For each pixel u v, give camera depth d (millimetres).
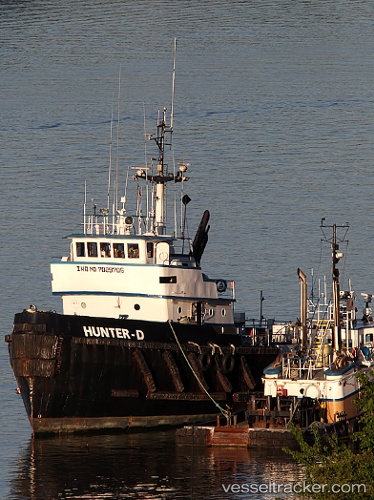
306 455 162625
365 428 165500
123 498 184625
